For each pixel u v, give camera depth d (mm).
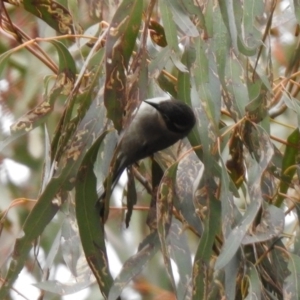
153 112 6117
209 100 5754
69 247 6098
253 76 6070
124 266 5676
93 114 5609
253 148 5961
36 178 9469
